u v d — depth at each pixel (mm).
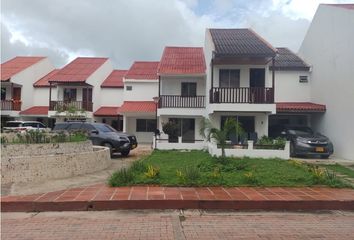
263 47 20078
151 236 5793
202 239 5633
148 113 27625
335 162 16594
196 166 12117
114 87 33219
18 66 34906
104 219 6875
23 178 9836
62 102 30781
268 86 21906
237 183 9453
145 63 34562
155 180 9508
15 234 5910
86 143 12898
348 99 18312
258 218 6996
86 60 35688
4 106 32875
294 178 10117
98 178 10602
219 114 21422
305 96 23891
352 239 5676
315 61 23094
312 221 6797
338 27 19531
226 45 20562
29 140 11281
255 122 21281
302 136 18984
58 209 7531
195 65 25562
